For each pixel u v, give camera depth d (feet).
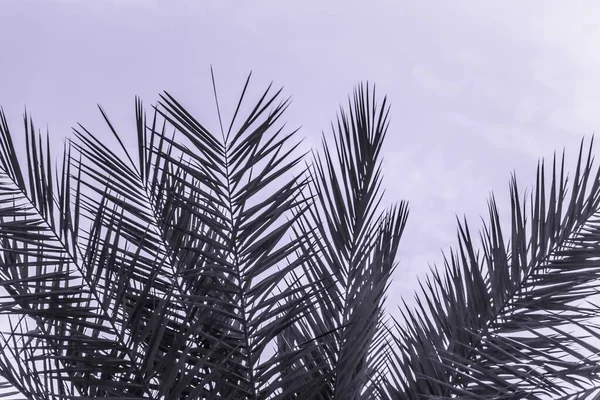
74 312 9.61
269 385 10.42
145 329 9.62
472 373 11.25
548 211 12.14
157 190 11.36
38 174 10.52
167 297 9.81
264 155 10.88
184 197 10.82
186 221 11.64
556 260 11.69
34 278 9.64
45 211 10.36
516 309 11.48
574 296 11.21
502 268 11.80
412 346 11.89
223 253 11.78
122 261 9.97
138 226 11.06
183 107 10.97
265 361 10.50
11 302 9.51
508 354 9.71
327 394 11.39
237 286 10.62
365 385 11.77
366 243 12.37
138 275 10.71
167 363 9.60
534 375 9.33
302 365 11.52
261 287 10.61
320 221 12.37
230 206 10.82
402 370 11.78
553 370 9.39
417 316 12.05
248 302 10.61
